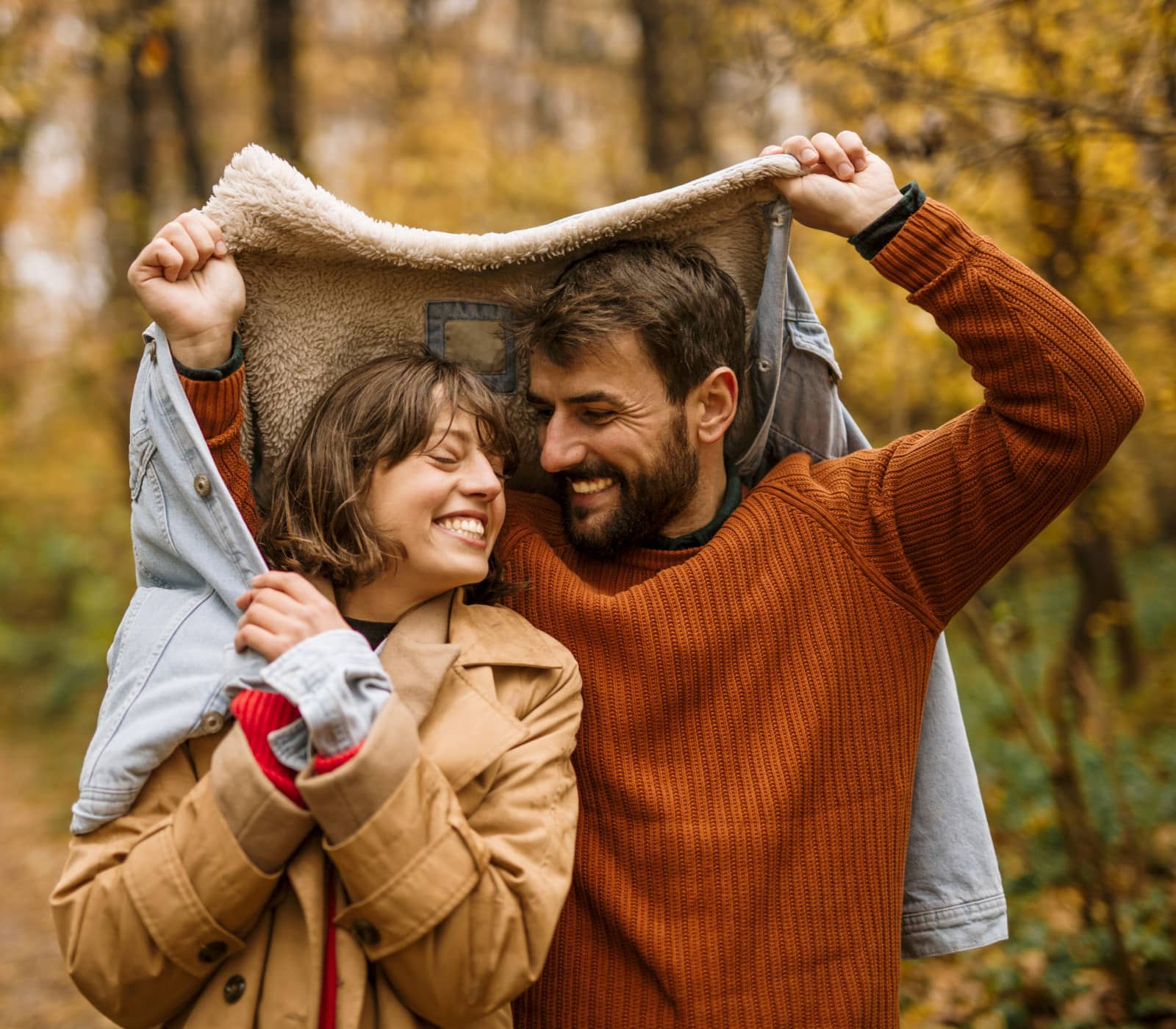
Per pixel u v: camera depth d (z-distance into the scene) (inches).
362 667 53.9
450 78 430.0
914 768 70.3
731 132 364.2
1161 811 166.9
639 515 69.2
